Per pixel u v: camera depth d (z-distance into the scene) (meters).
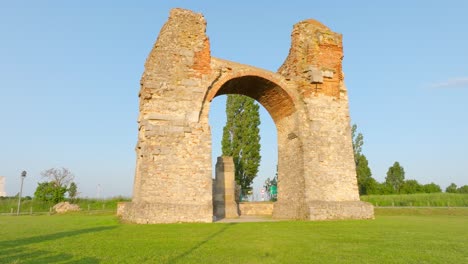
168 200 21.88
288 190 26.86
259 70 26.33
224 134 56.59
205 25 25.41
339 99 27.47
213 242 12.23
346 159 26.55
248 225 18.88
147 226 18.16
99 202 47.50
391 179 96.69
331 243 12.11
